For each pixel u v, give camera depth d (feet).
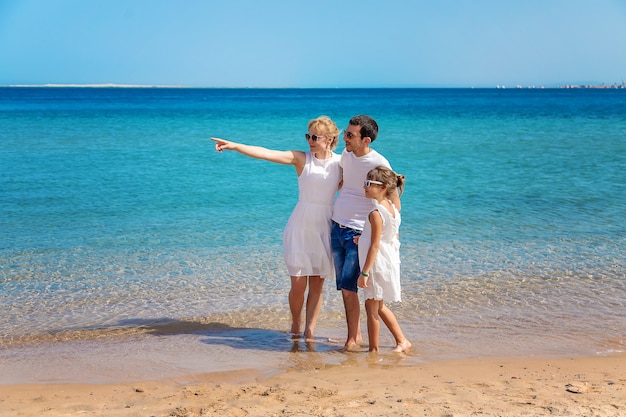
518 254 29.07
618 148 77.15
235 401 14.14
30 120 142.92
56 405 14.07
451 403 13.64
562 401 13.66
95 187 48.34
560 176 54.08
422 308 22.25
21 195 44.57
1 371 16.63
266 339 19.52
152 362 17.35
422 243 31.17
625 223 35.40
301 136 100.07
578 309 21.89
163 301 23.02
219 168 59.72
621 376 15.70
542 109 211.41
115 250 29.76
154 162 64.23
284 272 26.43
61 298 23.26
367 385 15.19
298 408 13.50
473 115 170.81
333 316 21.85
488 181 51.70
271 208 39.99
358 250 18.25
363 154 18.57
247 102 333.01
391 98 434.30
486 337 19.31
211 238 32.09
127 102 320.09
